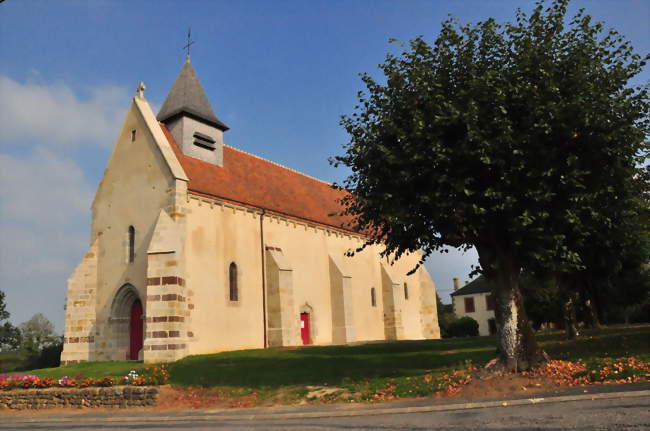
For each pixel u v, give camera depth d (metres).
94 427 12.98
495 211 13.97
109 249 27.28
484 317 66.56
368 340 36.25
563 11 13.73
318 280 33.06
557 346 20.52
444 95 14.23
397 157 14.03
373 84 15.34
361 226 16.12
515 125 13.41
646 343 18.03
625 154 13.11
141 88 28.33
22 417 15.73
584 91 12.94
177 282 23.11
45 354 37.12
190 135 28.77
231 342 25.80
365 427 10.08
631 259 26.03
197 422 12.60
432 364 17.67
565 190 13.20
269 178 34.19
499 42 14.03
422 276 43.75
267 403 14.20
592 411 9.35
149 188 25.83
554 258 14.47
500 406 10.81
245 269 27.62
